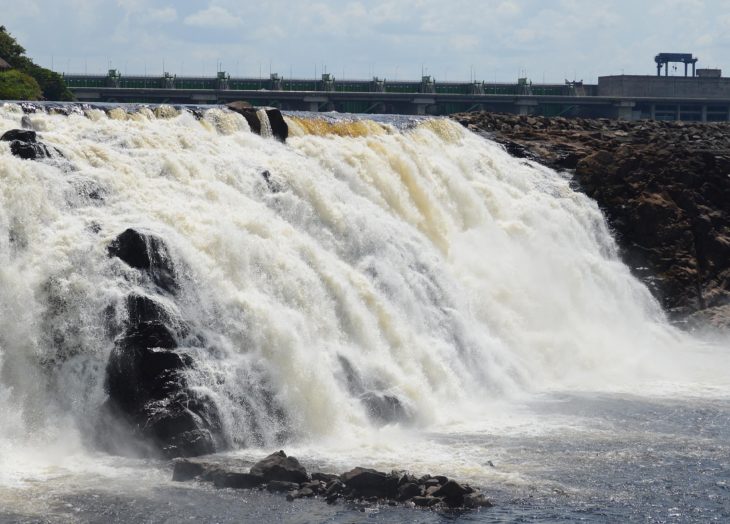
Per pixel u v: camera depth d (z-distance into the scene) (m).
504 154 85.62
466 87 164.62
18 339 42.88
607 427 49.84
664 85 195.25
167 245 46.47
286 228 53.75
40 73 118.44
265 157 60.56
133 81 140.25
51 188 47.53
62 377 43.12
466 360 57.56
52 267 44.34
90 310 44.03
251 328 46.94
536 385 60.28
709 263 86.44
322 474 39.72
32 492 37.50
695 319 81.19
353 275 54.56
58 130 55.69
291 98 143.62
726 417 52.47
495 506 38.28
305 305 50.56
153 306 44.19
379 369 50.72
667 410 53.81
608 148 93.62
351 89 154.25
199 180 54.41
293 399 46.22
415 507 37.62
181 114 62.81
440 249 67.12
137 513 36.16
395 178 67.81
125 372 42.94
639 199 86.25
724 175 91.81
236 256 49.31
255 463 41.34
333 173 64.62
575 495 39.81
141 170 53.34
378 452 44.34
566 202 81.88
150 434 41.81
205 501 37.41
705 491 40.75
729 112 198.00
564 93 181.38
